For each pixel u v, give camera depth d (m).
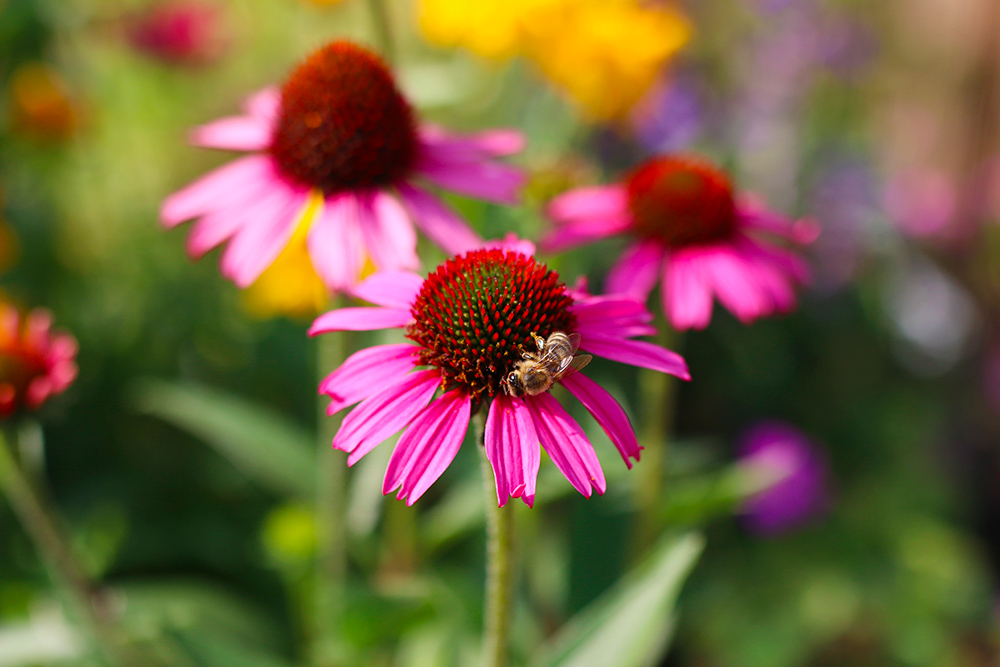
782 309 0.49
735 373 0.76
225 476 0.62
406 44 0.73
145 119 0.87
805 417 0.78
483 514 0.51
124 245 0.72
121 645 0.49
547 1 0.55
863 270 0.87
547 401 0.39
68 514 0.59
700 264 0.49
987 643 0.68
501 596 0.40
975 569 0.73
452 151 0.49
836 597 0.68
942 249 0.94
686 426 0.75
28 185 0.72
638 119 0.65
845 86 0.95
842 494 0.75
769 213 0.51
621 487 0.52
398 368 0.40
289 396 0.64
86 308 0.68
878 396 0.81
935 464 0.79
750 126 0.84
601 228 0.49
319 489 0.52
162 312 0.67
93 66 0.83
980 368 0.87
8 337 0.46
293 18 0.88
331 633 0.50
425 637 0.51
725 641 0.65
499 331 0.39
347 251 0.46
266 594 0.60
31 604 0.54
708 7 0.91
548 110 0.60
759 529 0.69
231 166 0.49
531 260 0.40
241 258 0.46
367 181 0.47
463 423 0.39
